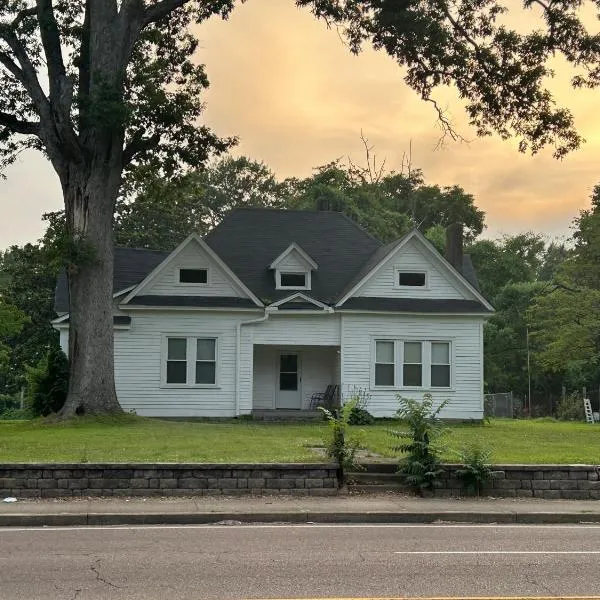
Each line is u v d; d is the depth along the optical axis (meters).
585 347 34.66
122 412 24.56
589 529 12.23
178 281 30.08
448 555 9.60
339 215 35.53
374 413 30.06
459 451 15.34
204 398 29.81
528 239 74.50
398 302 30.58
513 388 57.44
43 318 45.09
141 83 25.53
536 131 27.59
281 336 30.30
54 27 24.64
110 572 8.47
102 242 24.69
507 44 26.97
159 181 30.09
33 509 12.62
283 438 20.03
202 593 7.56
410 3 26.48
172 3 25.34
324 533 11.39
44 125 24.56
